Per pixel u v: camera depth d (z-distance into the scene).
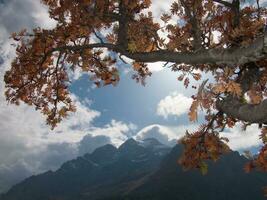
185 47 7.50
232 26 7.53
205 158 8.62
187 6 7.26
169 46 7.46
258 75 6.97
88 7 9.28
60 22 9.59
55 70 10.54
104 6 9.02
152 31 8.12
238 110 5.52
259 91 7.14
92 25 9.37
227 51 6.02
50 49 9.66
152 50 8.08
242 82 6.92
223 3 7.52
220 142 8.54
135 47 7.95
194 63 6.77
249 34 6.81
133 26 8.45
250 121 5.33
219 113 8.41
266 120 5.10
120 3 8.90
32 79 10.36
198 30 7.05
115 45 8.55
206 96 5.04
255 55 5.59
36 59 9.94
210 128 8.56
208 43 7.36
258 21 6.89
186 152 8.70
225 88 5.27
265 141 6.43
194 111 4.95
